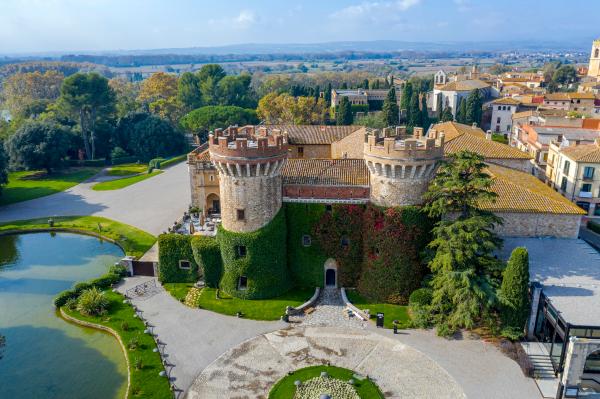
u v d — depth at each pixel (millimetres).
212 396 44531
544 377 46312
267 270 60750
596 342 41031
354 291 62594
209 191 86625
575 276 52969
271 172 58562
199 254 63062
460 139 81688
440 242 53531
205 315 58188
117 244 83688
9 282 70562
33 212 101125
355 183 60250
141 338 53469
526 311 50625
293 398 43625
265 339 53312
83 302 58969
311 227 61844
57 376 48656
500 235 62500
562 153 89250
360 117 173000
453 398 43875
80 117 154000
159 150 155625
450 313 53375
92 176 135750
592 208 84312
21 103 199875
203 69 196750
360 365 48656
